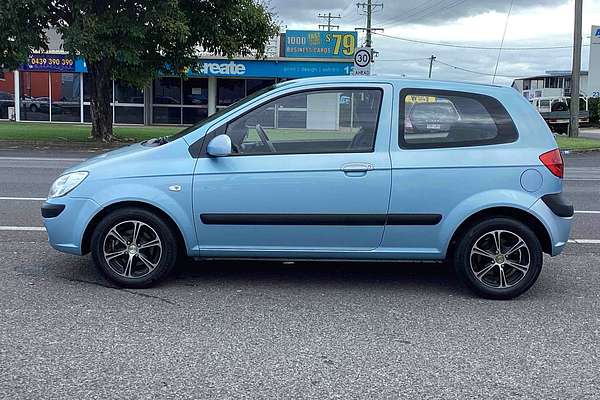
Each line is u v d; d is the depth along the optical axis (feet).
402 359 13.50
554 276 20.06
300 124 17.78
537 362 13.43
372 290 18.33
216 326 15.20
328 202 17.24
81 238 17.70
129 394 11.69
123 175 17.51
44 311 15.98
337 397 11.72
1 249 22.04
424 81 17.87
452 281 19.38
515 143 17.53
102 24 55.16
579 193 37.47
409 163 17.17
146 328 14.98
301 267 20.58
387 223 17.30
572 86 89.10
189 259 21.04
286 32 103.60
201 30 61.87
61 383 12.09
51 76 101.71
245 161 17.35
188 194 17.33
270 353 13.69
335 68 100.12
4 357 13.21
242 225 17.42
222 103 103.30
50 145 63.36
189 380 12.32
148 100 102.32
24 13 56.39
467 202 17.22
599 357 13.75
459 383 12.39
